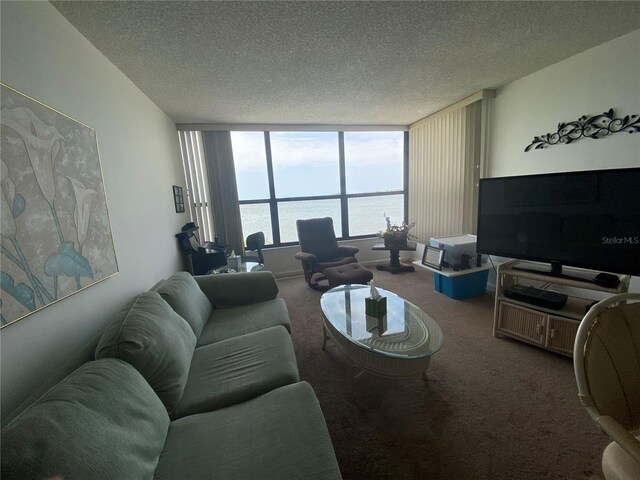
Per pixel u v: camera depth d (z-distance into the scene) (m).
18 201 1.01
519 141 2.81
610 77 2.09
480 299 3.02
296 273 4.36
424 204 4.18
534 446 1.30
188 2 1.42
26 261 1.03
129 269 1.93
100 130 1.72
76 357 1.12
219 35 1.72
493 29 1.85
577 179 1.86
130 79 2.21
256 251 3.89
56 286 1.17
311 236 3.77
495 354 2.02
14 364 0.98
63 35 1.41
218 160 3.77
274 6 1.50
